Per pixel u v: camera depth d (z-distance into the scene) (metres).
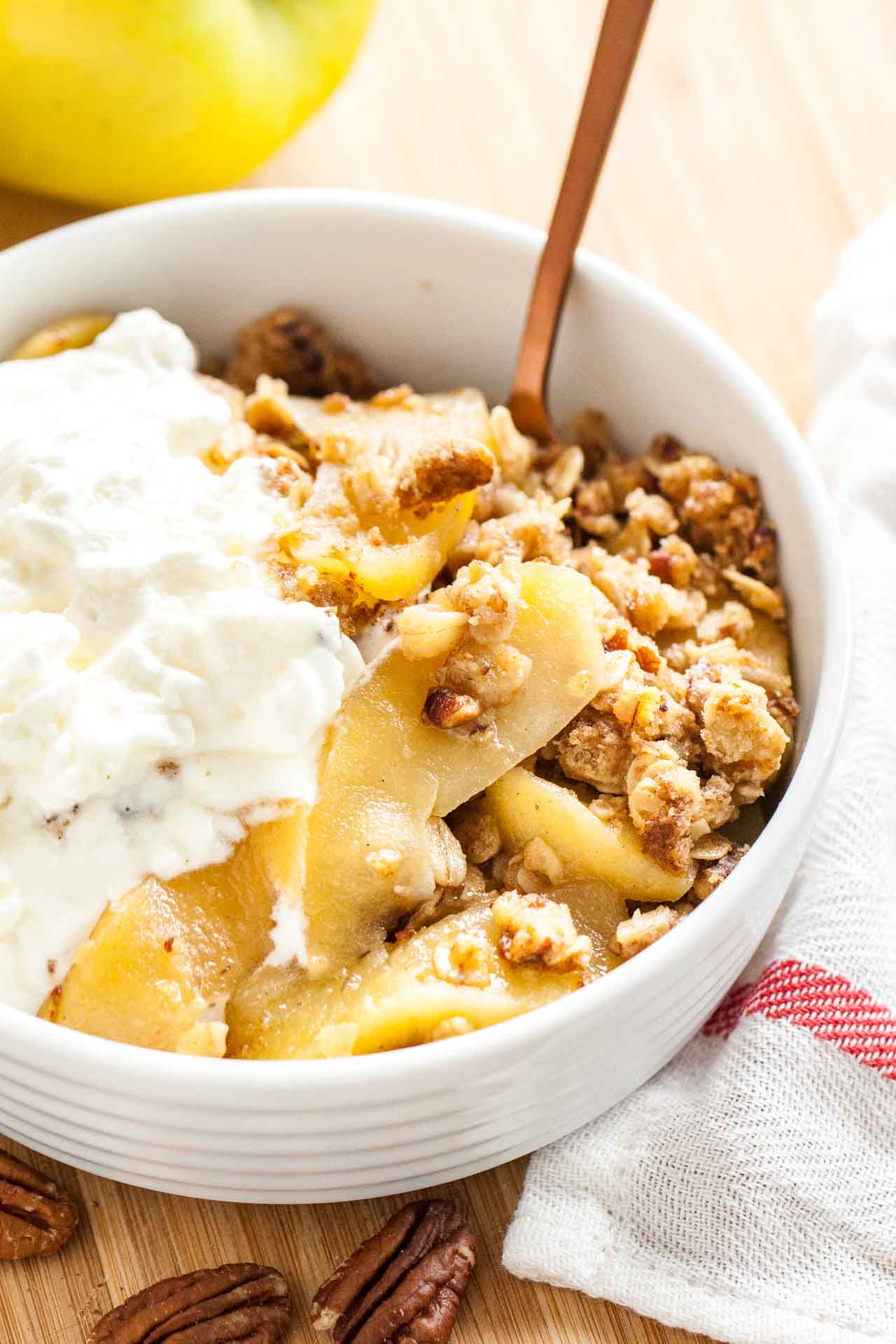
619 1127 0.51
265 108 0.59
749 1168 0.50
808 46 0.65
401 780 0.50
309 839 0.49
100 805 0.49
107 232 0.56
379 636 0.51
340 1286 0.49
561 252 0.55
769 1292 0.50
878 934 0.52
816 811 0.50
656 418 0.56
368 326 0.58
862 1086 0.51
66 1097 0.47
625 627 0.52
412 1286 0.49
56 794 0.49
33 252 0.55
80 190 0.60
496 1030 0.47
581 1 0.66
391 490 0.52
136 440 0.52
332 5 0.60
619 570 0.54
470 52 0.65
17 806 0.49
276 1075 0.46
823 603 0.52
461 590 0.51
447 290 0.57
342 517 0.52
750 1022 0.51
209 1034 0.48
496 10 0.66
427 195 0.63
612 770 0.51
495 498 0.54
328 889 0.49
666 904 0.50
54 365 0.54
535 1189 0.50
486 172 0.63
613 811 0.50
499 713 0.51
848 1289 0.50
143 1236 0.50
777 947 0.52
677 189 0.63
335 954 0.49
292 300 0.58
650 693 0.51
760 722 0.51
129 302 0.57
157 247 0.56
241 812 0.49
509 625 0.51
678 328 0.55
